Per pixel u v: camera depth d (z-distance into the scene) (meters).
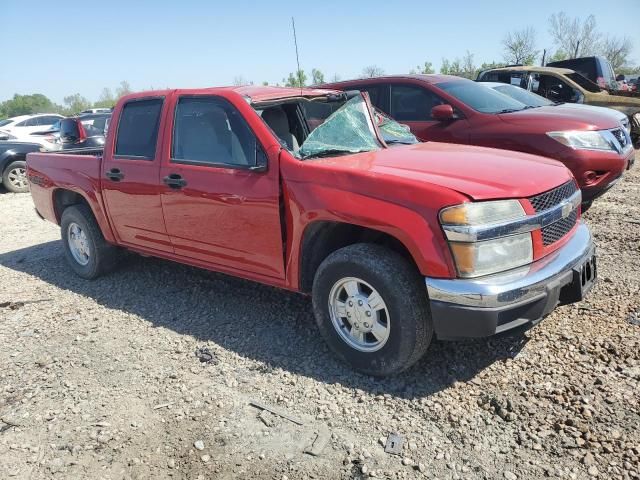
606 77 14.42
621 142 6.57
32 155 6.10
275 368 3.70
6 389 3.66
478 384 3.33
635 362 3.37
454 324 3.04
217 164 4.08
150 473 2.80
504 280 3.05
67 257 5.82
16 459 2.96
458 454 2.79
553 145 6.17
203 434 3.07
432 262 3.03
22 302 5.16
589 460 2.65
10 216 9.44
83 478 2.79
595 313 4.04
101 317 4.71
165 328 4.41
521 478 2.60
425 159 3.73
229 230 4.05
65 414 3.33
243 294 4.96
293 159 3.64
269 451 2.90
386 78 7.62
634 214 6.62
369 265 3.25
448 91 7.09
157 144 4.52
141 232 4.86
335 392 3.38
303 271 3.73
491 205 3.06
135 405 3.38
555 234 3.42
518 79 11.71
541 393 3.18
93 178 5.16
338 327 3.59
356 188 3.31
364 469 2.71
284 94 4.25
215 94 4.16
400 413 3.13
